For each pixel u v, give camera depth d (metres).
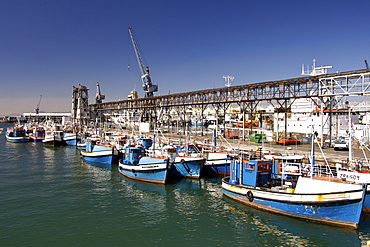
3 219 23.42
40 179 38.81
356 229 20.06
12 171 44.56
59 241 19.52
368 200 22.61
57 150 74.25
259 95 60.06
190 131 87.44
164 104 93.75
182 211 25.69
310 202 21.17
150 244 19.27
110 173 42.88
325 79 47.12
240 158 28.67
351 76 44.31
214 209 26.09
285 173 26.97
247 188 25.75
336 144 44.94
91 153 51.88
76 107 126.56
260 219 23.22
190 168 37.84
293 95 53.53
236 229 21.59
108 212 25.48
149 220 23.56
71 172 43.81
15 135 99.69
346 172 25.19
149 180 36.06
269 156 33.94
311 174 23.33
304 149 46.12
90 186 34.88
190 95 81.19
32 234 20.56
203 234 20.84
